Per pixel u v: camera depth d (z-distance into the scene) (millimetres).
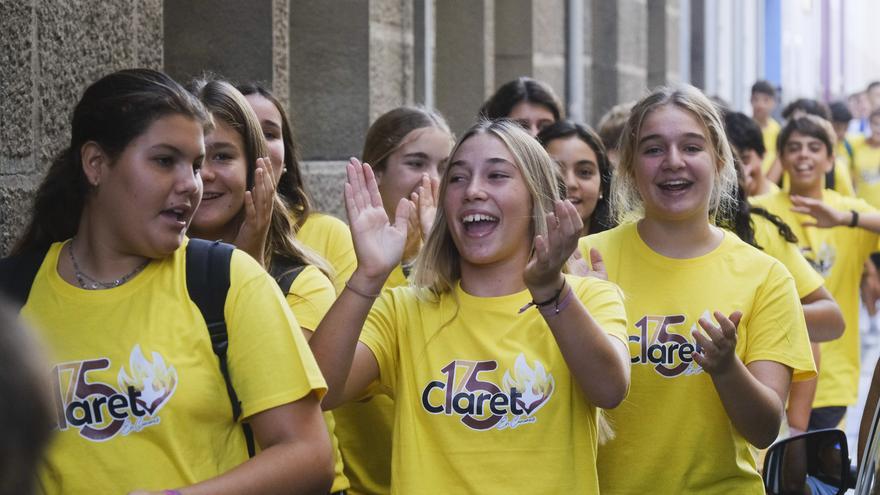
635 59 15125
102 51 5359
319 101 8320
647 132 4625
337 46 8312
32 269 3270
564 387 3723
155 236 3174
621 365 3670
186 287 3176
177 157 3211
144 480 3062
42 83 4984
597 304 3875
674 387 4422
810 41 31422
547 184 3930
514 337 3787
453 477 3742
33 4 4879
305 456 3162
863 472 3410
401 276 5000
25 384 1671
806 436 4352
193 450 3111
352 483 4754
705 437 4395
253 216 4180
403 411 3824
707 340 4082
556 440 3701
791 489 4383
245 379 3150
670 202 4555
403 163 5629
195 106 3252
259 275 3234
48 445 1729
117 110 3184
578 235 3486
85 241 3266
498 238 3854
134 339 3119
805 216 7992
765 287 4512
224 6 7145
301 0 8273
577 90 13008
